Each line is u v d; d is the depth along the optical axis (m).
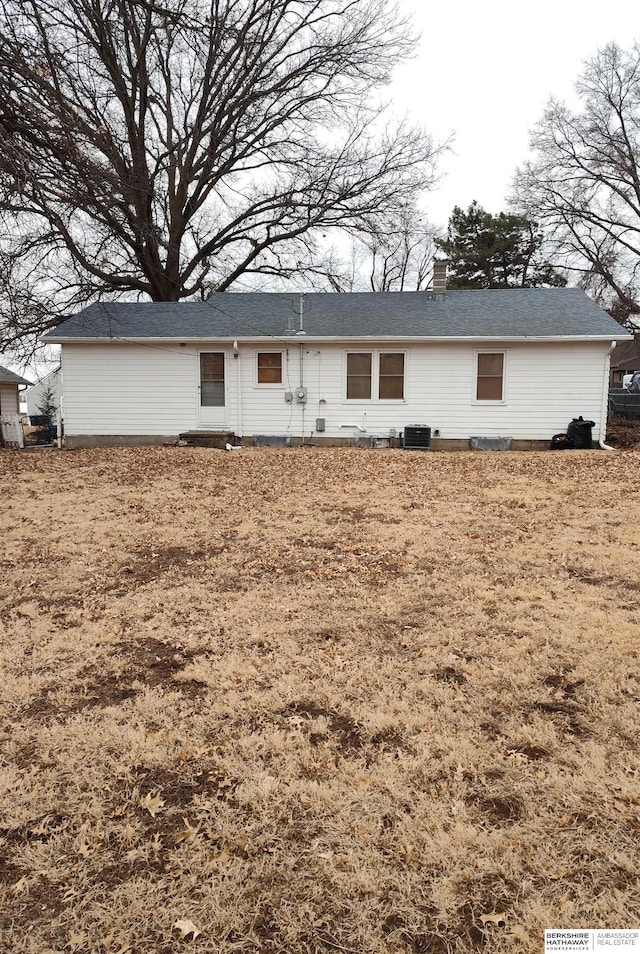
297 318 16.58
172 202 21.53
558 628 4.02
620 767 2.55
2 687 3.37
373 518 7.48
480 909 1.91
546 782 2.48
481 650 3.73
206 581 5.18
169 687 3.36
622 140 28.23
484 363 15.40
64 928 1.87
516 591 4.75
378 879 2.03
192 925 1.87
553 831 2.21
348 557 5.82
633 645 3.72
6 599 4.79
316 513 7.81
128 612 4.48
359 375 15.84
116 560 5.84
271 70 20.19
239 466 12.09
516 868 2.05
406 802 2.39
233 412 16.28
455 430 15.62
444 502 8.39
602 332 14.61
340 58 20.33
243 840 2.21
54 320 18.42
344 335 15.29
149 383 16.42
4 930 1.86
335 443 16.02
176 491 9.44
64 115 6.64
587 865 2.05
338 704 3.14
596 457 12.99
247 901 1.96
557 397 15.19
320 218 23.06
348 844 2.18
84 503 8.55
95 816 2.35
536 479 10.21
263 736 2.86
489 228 34.50
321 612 4.42
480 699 3.15
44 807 2.41
